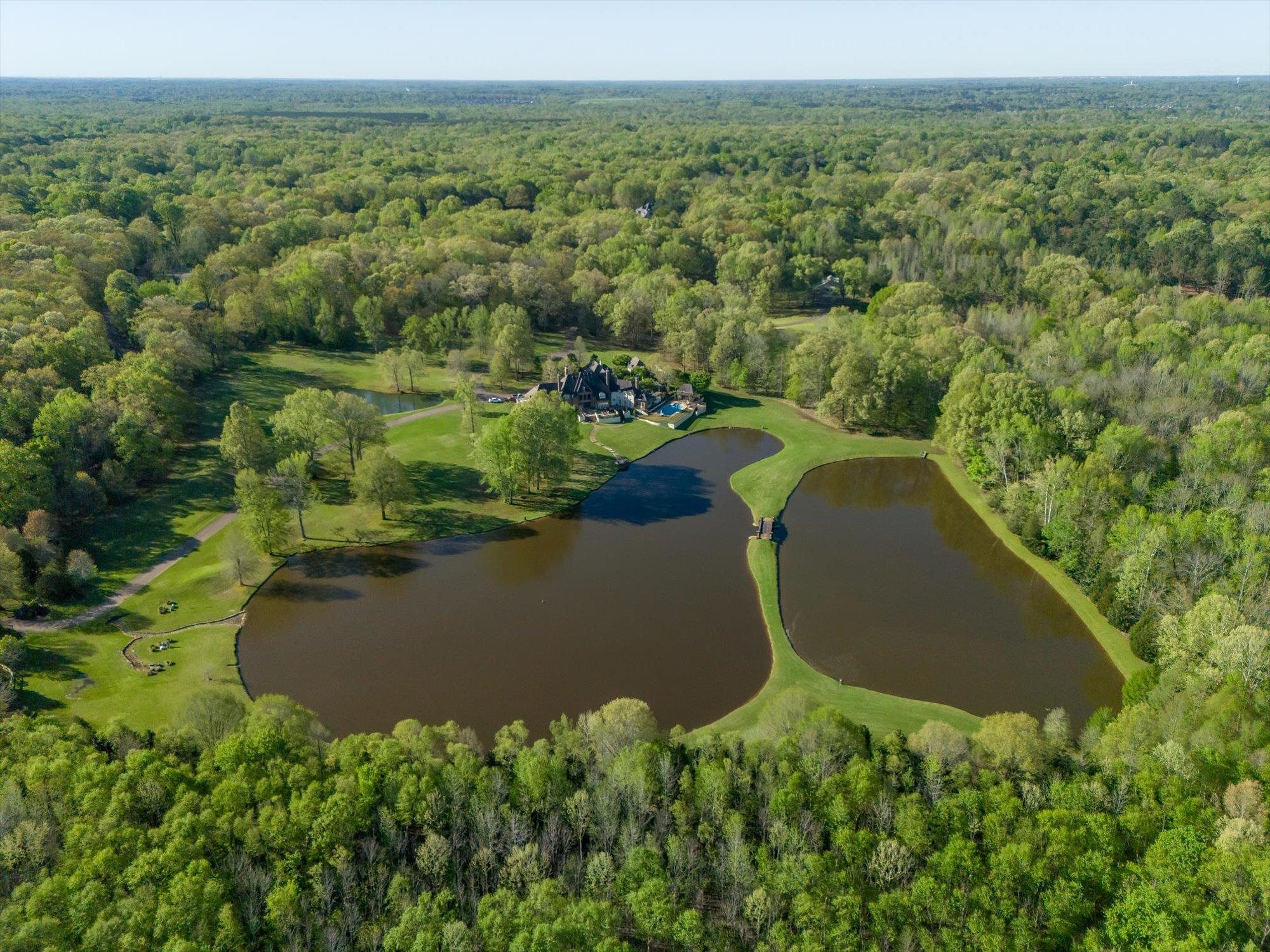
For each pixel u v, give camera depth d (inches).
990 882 2321.6
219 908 2244.1
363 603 4333.2
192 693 3511.3
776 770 2716.5
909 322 7445.9
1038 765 2743.6
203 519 5000.0
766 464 6107.3
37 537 4188.0
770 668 3878.0
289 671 3786.9
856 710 3501.5
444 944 2153.1
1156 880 2288.4
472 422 6215.6
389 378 7263.8
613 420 6781.5
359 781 2588.6
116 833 2394.2
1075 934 2263.8
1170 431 5511.8
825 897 2317.9
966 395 5812.0
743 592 4525.1
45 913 2185.0
